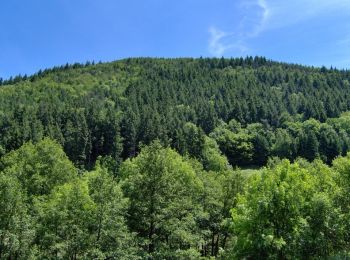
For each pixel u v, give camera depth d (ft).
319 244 81.20
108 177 103.04
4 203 95.55
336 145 391.86
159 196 100.99
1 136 369.30
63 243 94.43
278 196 85.05
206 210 134.41
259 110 555.28
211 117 509.76
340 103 572.92
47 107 460.55
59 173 141.49
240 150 428.97
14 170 137.08
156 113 466.70
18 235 95.45
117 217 96.12
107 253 91.91
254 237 84.69
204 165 357.61
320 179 102.73
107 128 392.88
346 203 88.33
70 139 360.48
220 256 115.24
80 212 97.14
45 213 105.70
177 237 100.12
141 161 107.04
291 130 478.18
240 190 133.28
